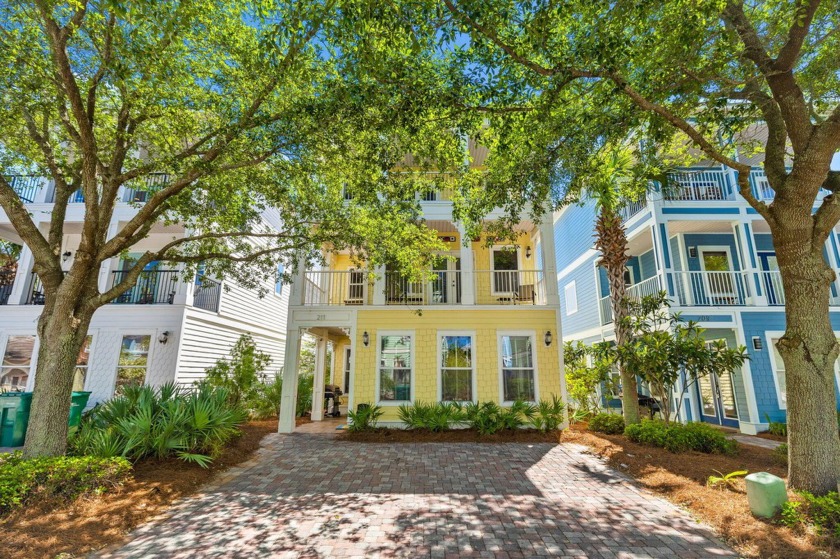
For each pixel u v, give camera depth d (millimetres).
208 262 9344
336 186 9492
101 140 8094
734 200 12469
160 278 13125
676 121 5777
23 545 3959
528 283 13508
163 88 6609
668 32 5367
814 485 4883
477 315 11562
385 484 6293
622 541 4281
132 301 12797
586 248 18203
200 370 12734
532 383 11180
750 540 4133
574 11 5277
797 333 5262
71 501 5012
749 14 6645
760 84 6980
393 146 7355
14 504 4672
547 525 4703
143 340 11836
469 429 10539
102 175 7426
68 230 14375
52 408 6074
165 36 5438
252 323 16328
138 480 5984
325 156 8055
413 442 9555
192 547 4145
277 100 7297
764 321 11586
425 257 10266
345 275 14258
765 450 8180
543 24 5066
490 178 7914
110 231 13086
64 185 7602
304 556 3973
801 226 5348
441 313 11609
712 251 13852
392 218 8883
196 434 7191
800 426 5117
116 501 5191
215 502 5496
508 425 10297
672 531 4523
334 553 4035
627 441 8922
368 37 5195
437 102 6035
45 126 7383
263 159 7621
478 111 6480
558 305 11531
